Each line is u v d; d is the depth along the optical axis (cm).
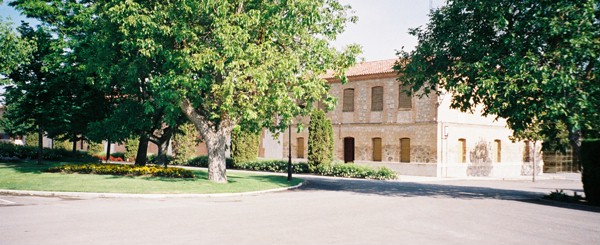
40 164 2677
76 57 2272
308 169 3297
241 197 1541
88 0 2402
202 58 1571
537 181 3150
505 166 3616
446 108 3155
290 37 1800
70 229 847
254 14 1609
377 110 3444
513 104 1575
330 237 819
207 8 1543
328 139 3288
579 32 1430
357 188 2034
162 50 1638
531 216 1177
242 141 3766
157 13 1605
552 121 1591
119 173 2016
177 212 1105
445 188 2134
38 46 2483
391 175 2867
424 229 927
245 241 767
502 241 827
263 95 1639
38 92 2428
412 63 1836
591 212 1324
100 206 1193
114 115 2103
